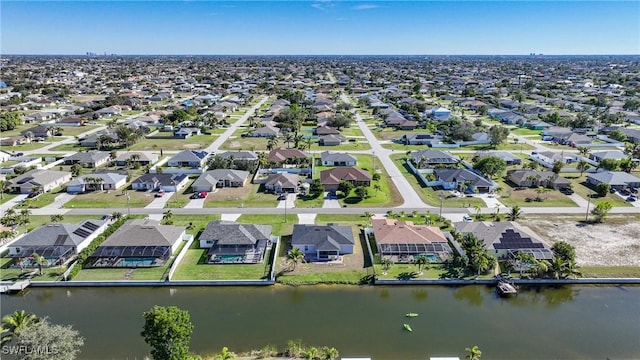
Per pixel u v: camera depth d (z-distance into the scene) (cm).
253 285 6003
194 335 4928
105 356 4600
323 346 4756
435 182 10150
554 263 6125
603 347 4828
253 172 11069
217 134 15900
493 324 5234
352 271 6322
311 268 6375
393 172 11250
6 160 11962
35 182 9412
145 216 8175
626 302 5738
